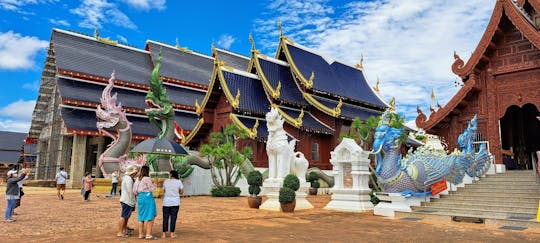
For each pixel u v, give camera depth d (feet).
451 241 34.60
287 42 137.90
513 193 55.01
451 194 58.70
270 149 62.13
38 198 77.71
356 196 59.77
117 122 96.53
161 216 49.14
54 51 140.67
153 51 178.29
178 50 191.93
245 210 58.23
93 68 144.77
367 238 35.65
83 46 152.87
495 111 74.33
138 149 65.57
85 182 70.74
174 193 34.86
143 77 159.33
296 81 135.85
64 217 47.96
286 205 56.29
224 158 86.28
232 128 91.81
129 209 34.27
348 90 143.33
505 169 73.15
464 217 47.50
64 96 128.36
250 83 129.08
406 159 58.23
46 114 163.43
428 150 62.18
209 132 130.62
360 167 61.16
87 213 52.11
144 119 144.46
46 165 155.84
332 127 125.70
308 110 132.77
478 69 76.84
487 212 50.31
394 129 57.16
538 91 70.08
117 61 159.02
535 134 91.66
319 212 57.77
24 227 39.68
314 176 102.94
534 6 72.38
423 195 55.93
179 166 87.86
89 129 125.39
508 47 74.02
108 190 93.45
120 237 33.94
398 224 45.73
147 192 33.37
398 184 55.21
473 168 63.10
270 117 62.75
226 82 121.80
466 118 78.23
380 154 57.82
